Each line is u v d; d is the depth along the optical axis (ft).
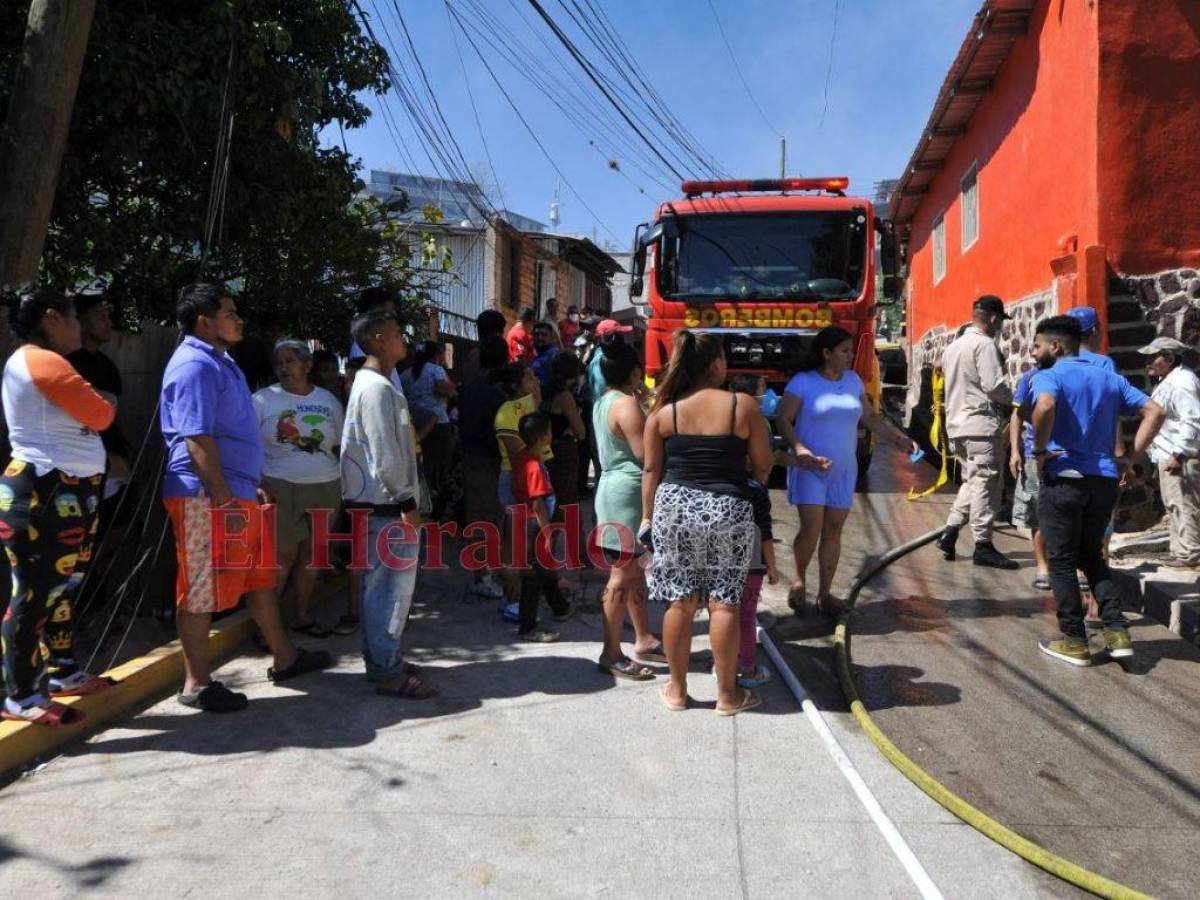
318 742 12.91
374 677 14.56
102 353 17.53
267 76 20.92
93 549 17.03
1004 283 32.71
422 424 22.95
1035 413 16.01
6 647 12.37
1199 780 11.99
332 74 24.48
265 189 22.71
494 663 16.12
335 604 19.76
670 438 13.69
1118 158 23.58
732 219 31.76
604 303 96.07
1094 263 23.72
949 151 42.93
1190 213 23.43
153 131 20.03
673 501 13.43
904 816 10.98
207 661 14.15
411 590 14.64
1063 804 11.37
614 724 13.55
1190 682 15.37
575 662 16.15
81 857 10.01
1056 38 26.73
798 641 17.48
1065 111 26.00
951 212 42.91
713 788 11.62
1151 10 23.29
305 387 16.90
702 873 9.78
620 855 10.11
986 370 22.31
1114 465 16.02
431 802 11.24
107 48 17.84
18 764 12.06
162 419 13.66
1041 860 9.88
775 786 11.68
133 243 20.89
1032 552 24.17
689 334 13.83
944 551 23.50
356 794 11.43
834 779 11.88
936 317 46.80
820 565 18.84
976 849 10.28
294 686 15.05
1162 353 20.01
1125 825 10.89
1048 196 27.55
